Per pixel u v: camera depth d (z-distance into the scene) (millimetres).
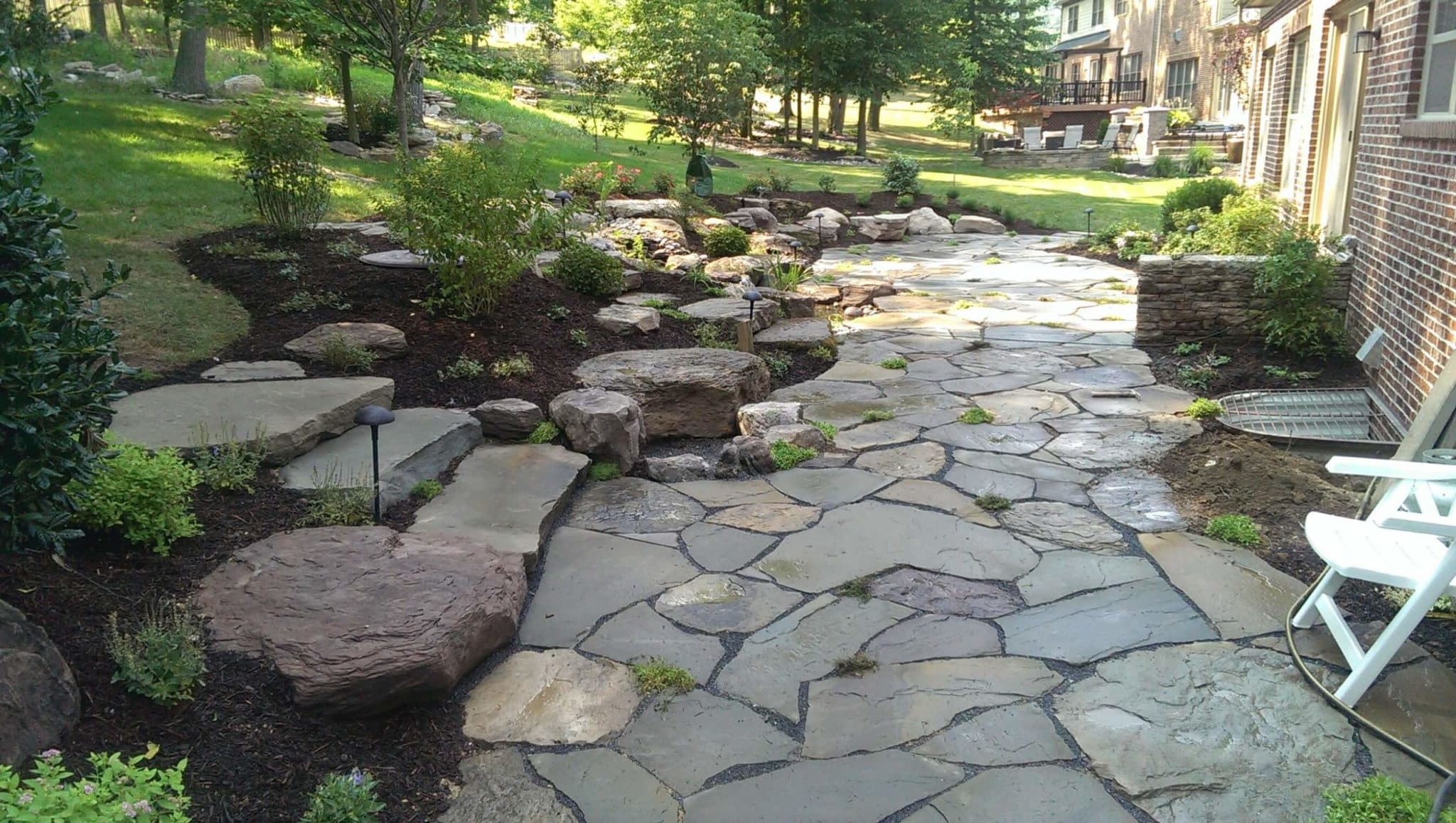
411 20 11539
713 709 3271
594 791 2871
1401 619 3186
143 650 2963
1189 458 5508
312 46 13578
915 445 5812
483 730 3143
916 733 3145
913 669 3500
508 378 6148
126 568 3459
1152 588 4055
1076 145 28719
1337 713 3232
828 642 3684
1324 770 2955
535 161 7199
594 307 7812
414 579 3557
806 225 14898
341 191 10375
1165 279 7836
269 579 3494
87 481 3242
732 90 16938
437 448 5023
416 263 7438
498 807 2801
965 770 2965
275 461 4539
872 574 4207
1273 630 3727
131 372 3256
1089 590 4059
